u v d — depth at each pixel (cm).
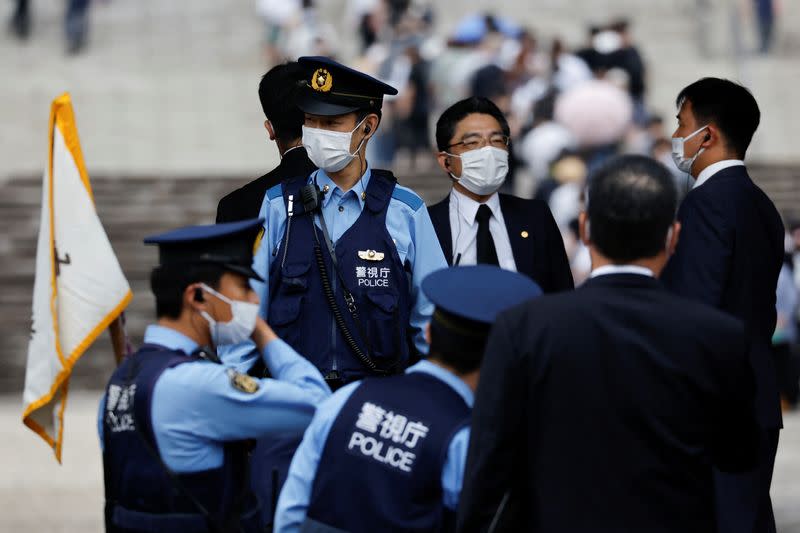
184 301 1120
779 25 6106
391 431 1054
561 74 4444
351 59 5619
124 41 5956
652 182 1027
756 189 1451
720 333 1016
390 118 4275
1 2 6322
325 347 1304
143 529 1101
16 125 5169
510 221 1542
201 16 6191
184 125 5216
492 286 1077
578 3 6234
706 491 1027
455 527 1055
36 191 4128
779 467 2708
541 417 1023
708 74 5675
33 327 1307
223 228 1122
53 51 5853
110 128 5166
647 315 1018
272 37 5366
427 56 4362
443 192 4128
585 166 3762
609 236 1032
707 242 1409
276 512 1095
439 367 1080
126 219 4091
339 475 1058
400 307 1321
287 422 1117
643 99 4603
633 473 1005
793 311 3331
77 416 3250
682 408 1008
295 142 1444
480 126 1502
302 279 1310
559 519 1015
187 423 1093
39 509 2380
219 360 1190
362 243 1321
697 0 5978
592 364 1013
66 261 1301
